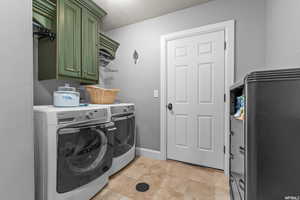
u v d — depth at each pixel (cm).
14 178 83
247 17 168
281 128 53
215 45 189
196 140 204
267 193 54
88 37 185
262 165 54
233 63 175
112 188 152
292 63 100
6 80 79
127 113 200
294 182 51
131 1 188
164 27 219
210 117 195
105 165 150
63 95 137
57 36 147
